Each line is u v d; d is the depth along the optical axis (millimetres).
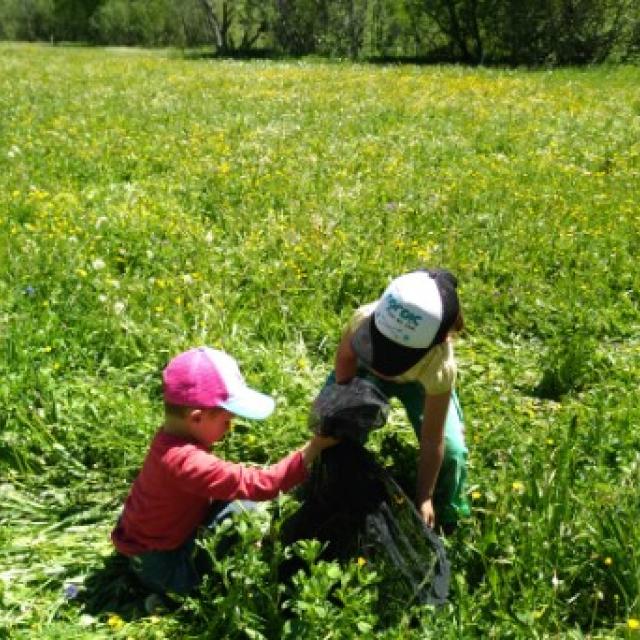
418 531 1731
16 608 1752
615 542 1803
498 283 3420
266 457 2271
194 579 1749
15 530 2000
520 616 1626
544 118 7590
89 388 2498
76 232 3754
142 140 6148
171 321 2936
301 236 3760
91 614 1767
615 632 1682
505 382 2713
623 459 2166
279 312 3070
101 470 2225
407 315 1643
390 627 1621
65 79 11648
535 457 2113
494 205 4434
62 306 2957
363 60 18031
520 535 1816
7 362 2570
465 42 17688
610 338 3061
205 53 21750
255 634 1584
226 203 4375
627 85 11141
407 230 4004
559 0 16219
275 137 6387
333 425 1664
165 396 1682
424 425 1827
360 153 5750
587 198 4594
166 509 1696
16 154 5445
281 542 1724
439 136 6527
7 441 2238
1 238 3590
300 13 20578
